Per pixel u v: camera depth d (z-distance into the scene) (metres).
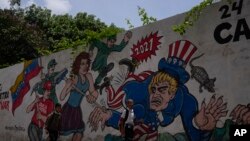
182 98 10.85
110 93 13.34
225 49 9.88
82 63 14.86
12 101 19.20
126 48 12.99
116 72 13.23
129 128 11.66
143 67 12.23
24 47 27.34
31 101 17.70
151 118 11.67
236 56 9.60
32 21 32.97
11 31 27.22
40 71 17.33
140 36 12.52
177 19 11.33
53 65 16.55
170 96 11.21
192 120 10.46
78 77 14.97
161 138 11.27
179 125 10.81
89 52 14.61
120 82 13.01
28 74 18.17
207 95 10.17
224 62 9.86
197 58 10.56
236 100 9.45
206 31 10.42
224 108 9.70
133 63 12.61
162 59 11.63
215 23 10.21
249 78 9.23
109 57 13.64
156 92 11.65
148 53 12.14
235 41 9.67
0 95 20.30
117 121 12.83
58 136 15.46
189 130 10.50
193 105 10.49
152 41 12.06
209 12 10.40
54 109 16.03
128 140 11.60
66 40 16.62
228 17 9.93
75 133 14.64
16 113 18.72
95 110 13.88
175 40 11.29
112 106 13.16
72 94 15.15
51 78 16.55
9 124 19.20
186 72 10.84
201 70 10.41
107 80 13.55
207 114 10.10
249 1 9.52
